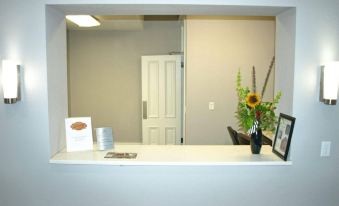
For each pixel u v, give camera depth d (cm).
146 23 520
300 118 201
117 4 197
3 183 208
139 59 527
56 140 216
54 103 212
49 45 204
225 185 206
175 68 495
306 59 198
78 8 207
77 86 534
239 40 407
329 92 188
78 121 225
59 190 208
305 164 205
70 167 206
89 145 224
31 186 208
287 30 209
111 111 539
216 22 405
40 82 199
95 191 208
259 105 205
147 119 508
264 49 409
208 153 219
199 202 207
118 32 523
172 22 519
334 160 206
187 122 418
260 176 206
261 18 405
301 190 207
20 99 200
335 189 208
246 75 411
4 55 199
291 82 202
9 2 196
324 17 196
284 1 195
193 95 414
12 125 203
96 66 530
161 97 503
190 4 196
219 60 410
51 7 204
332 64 186
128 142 544
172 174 205
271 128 216
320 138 203
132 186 207
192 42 407
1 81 201
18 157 205
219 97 414
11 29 197
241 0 196
